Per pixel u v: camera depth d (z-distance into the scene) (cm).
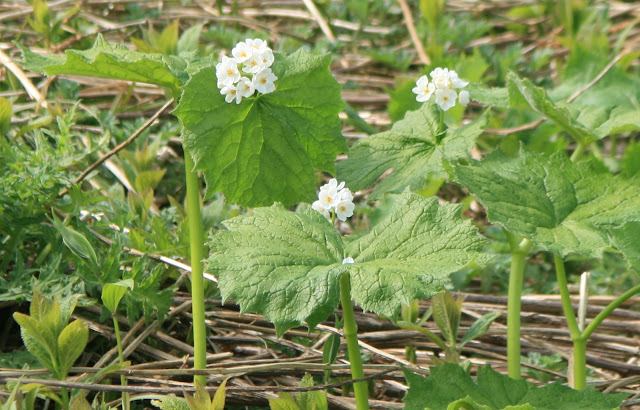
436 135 145
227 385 145
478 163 140
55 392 141
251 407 145
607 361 155
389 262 130
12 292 144
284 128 136
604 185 139
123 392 138
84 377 142
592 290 172
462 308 164
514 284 142
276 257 130
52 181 151
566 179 139
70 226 153
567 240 134
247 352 155
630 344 161
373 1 255
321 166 138
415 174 143
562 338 161
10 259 151
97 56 131
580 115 149
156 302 146
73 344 136
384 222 133
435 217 132
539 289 174
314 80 136
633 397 147
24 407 133
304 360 150
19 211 149
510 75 147
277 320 127
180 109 133
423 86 143
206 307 156
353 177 146
